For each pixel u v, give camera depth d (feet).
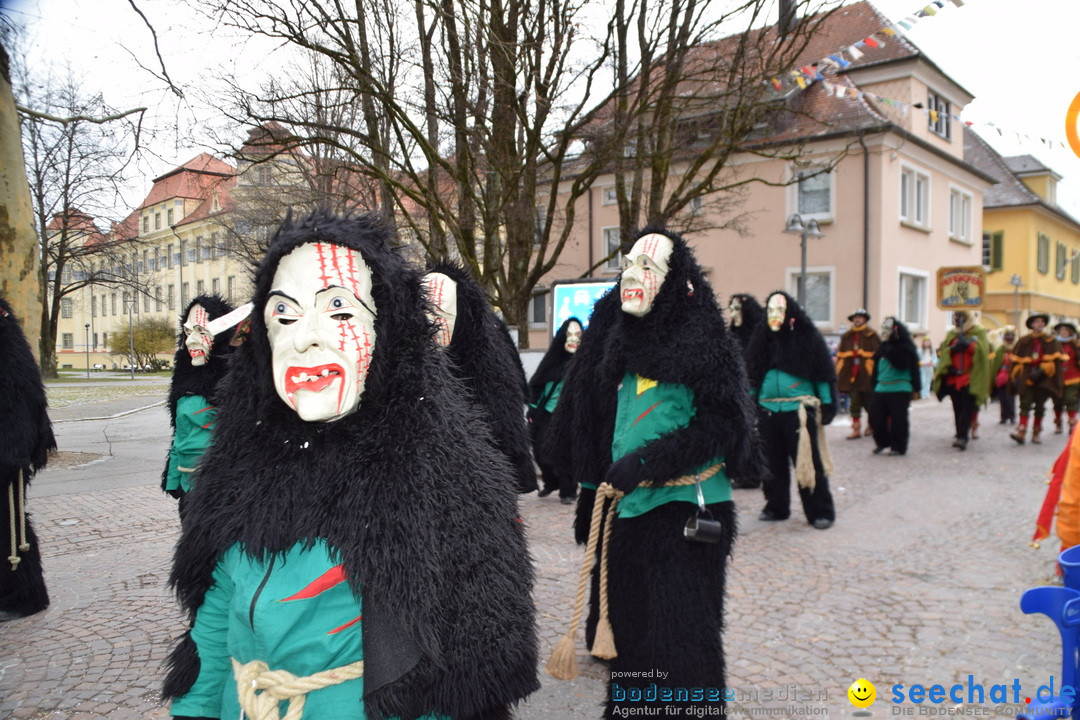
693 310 8.65
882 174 60.08
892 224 61.98
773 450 20.54
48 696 10.82
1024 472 28.89
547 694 10.78
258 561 4.46
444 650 4.32
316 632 4.45
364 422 4.44
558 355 22.59
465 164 31.35
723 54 33.24
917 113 64.64
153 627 13.47
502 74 29.55
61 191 68.80
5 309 13.44
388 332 4.48
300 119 33.45
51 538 19.70
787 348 20.03
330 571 4.39
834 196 61.93
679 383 8.34
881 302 61.00
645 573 8.59
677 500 8.63
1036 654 11.96
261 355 4.49
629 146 33.96
